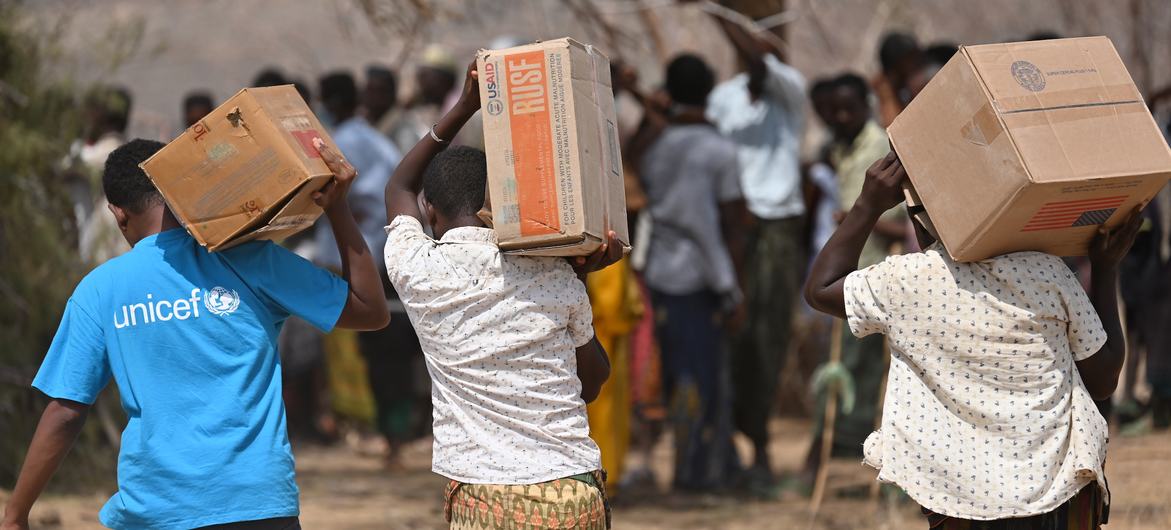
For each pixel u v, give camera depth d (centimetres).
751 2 2867
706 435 2612
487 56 1139
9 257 2517
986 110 1094
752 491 2656
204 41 6147
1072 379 1161
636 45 2764
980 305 1147
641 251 2694
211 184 1158
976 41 5100
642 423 2755
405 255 1222
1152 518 2061
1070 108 1095
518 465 1166
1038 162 1066
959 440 1153
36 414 2525
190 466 1167
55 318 2556
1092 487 1172
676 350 2588
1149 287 2720
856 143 2464
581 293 1205
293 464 1220
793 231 2803
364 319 1258
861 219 1227
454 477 1187
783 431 3631
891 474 1170
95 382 1210
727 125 2877
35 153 2544
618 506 2530
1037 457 1140
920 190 1157
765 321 2762
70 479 2528
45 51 2658
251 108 1155
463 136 2355
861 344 2488
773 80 2784
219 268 1209
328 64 5522
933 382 1162
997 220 1095
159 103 5947
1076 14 4806
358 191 2941
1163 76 4662
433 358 1211
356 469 3064
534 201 1130
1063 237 1149
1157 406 2794
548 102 1127
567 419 1191
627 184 2575
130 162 1248
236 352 1200
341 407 3325
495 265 1182
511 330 1177
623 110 4178
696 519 2419
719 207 2566
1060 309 1145
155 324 1194
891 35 2372
